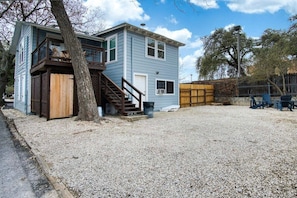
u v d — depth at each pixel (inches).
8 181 112.3
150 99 477.7
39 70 354.0
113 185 103.3
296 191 94.0
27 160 146.6
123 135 215.8
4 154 161.2
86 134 220.1
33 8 608.4
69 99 346.6
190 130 240.4
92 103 287.9
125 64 422.6
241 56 845.8
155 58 492.7
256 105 515.8
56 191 99.2
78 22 663.8
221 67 858.8
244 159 137.6
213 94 725.3
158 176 112.8
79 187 102.2
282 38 541.0
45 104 338.3
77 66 285.0
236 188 97.7
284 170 118.3
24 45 465.4
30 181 112.0
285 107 485.1
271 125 270.5
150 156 146.3
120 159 141.4
